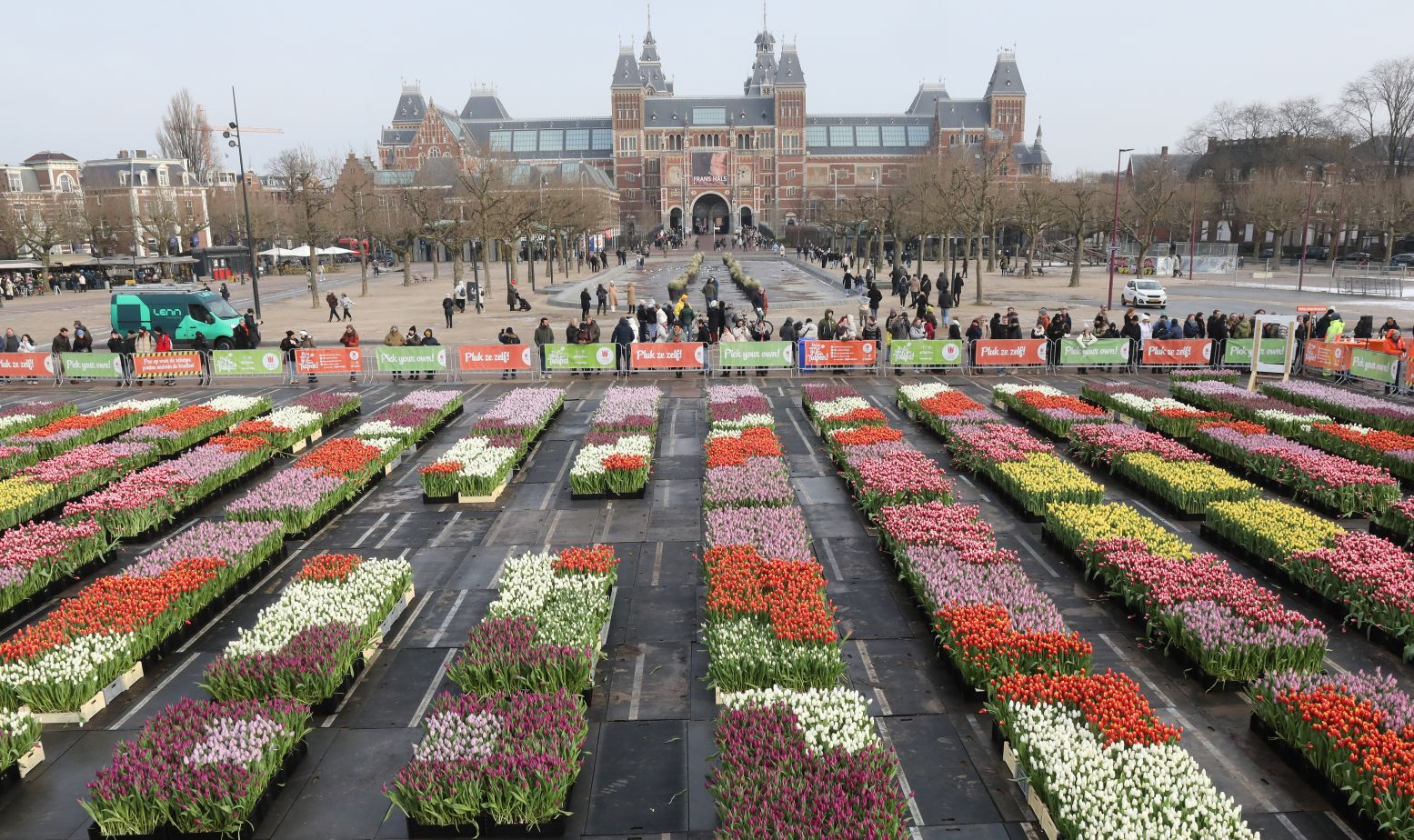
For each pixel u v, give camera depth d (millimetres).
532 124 161875
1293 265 88688
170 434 19891
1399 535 13430
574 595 10797
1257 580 12297
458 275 63656
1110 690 8312
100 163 107750
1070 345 29094
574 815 7684
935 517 13328
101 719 9359
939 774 8219
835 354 29281
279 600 11453
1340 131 95938
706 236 151750
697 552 13875
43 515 15727
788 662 9172
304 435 20656
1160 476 15461
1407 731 7547
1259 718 8641
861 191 139875
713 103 152125
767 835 6617
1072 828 6805
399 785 7406
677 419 23297
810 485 17375
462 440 19375
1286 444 17422
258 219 93375
